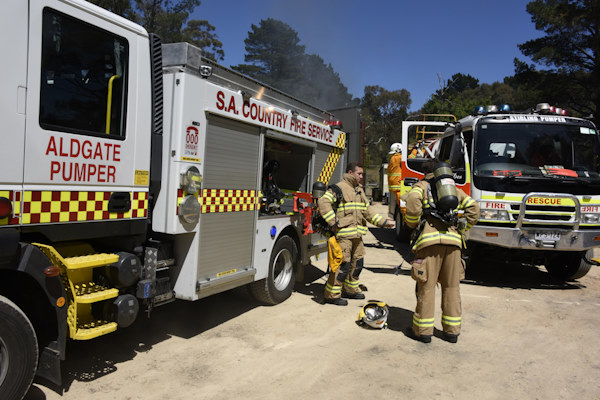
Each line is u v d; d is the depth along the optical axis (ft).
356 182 18.43
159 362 12.46
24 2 8.96
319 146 20.34
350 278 19.34
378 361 13.29
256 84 16.10
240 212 15.06
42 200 9.45
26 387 9.17
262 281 17.03
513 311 18.81
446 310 15.20
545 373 13.00
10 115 8.81
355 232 18.21
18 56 8.90
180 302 18.11
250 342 14.24
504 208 21.61
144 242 12.53
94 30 10.41
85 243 11.14
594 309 19.48
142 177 11.76
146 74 11.78
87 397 10.36
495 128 22.97
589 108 98.53
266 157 18.60
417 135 38.78
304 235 19.76
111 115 10.94
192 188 12.44
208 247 13.61
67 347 13.16
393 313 17.93
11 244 8.76
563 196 21.43
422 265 14.76
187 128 12.43
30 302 9.75
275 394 11.05
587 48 94.27
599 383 12.46
